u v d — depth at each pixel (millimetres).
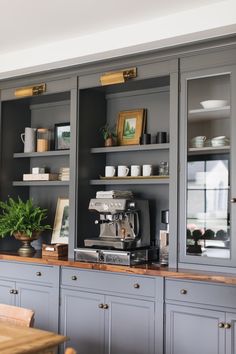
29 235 4207
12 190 4691
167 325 3258
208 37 3260
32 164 4820
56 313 3846
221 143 3289
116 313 3510
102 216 3914
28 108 4828
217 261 3244
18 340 2084
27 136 4648
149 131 4086
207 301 3098
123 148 3965
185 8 3178
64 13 3309
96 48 3637
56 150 4539
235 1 3027
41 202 4754
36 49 3994
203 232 3326
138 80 3701
